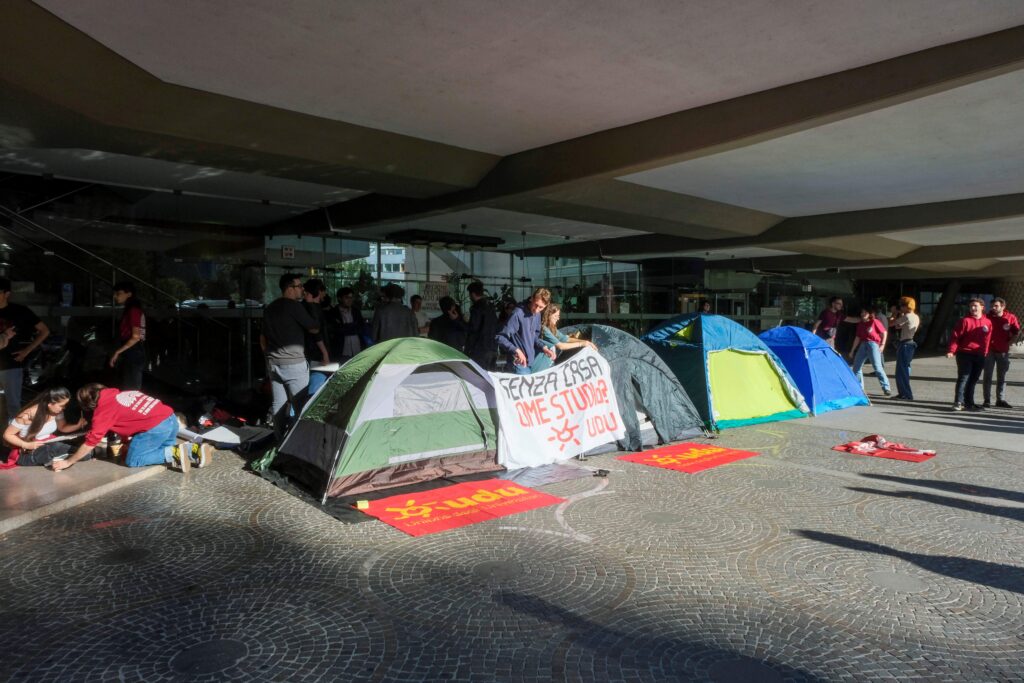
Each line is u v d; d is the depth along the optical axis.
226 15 4.97
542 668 3.14
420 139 8.57
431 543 4.75
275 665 3.15
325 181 9.10
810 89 6.37
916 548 4.69
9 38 4.89
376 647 3.33
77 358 9.84
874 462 7.20
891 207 13.07
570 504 5.67
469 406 6.77
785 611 3.74
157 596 3.89
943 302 30.03
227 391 11.45
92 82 5.78
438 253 15.13
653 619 3.63
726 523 5.20
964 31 5.24
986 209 11.82
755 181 10.50
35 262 9.61
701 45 5.50
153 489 6.04
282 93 6.75
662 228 13.26
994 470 6.87
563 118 7.63
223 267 11.50
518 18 5.00
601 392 7.65
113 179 10.07
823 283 28.53
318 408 6.48
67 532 4.92
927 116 6.99
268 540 4.79
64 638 3.40
